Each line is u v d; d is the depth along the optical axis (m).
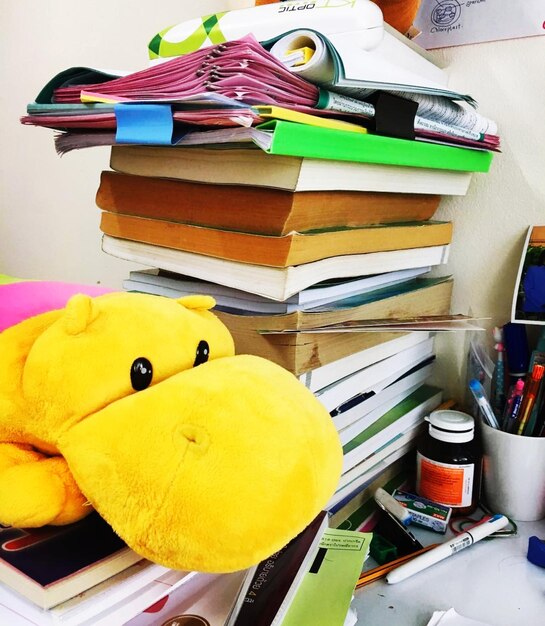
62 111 0.49
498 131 0.69
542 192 0.67
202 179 0.49
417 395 0.73
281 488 0.30
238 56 0.40
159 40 0.62
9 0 0.87
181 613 0.41
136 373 0.33
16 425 0.34
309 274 0.48
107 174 0.58
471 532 0.59
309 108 0.44
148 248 0.56
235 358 0.37
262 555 0.30
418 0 0.63
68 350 0.32
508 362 0.68
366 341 0.58
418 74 0.62
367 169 0.52
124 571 0.34
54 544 0.35
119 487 0.30
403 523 0.60
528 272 0.66
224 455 0.30
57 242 0.92
